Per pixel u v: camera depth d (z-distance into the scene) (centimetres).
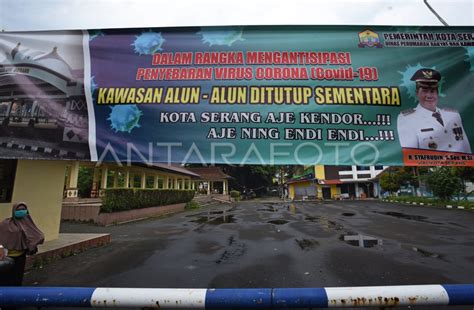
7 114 245
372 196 3941
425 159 232
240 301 109
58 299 113
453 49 254
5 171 519
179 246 636
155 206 1503
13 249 322
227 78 252
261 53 258
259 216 1385
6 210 512
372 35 259
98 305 112
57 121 245
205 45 261
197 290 113
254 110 245
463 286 113
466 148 233
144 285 376
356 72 250
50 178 619
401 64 252
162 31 266
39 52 259
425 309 291
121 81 253
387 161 232
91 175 1727
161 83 252
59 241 593
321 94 246
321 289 113
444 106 241
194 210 1938
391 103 243
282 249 591
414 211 1573
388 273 419
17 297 114
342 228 915
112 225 1047
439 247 605
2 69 254
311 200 3619
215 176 3659
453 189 1888
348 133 238
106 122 245
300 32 262
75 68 256
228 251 577
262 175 5069
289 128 240
